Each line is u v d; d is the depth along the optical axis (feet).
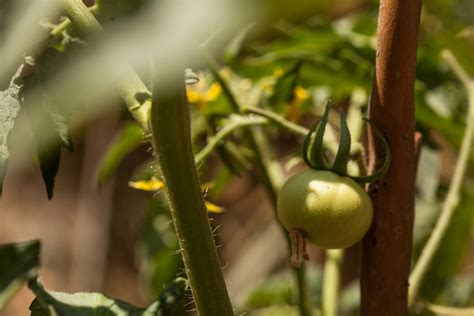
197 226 1.41
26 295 5.63
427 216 3.00
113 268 5.94
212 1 0.70
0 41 1.04
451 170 4.13
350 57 2.55
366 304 1.64
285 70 2.51
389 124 1.57
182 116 1.35
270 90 2.44
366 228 1.55
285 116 2.43
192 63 1.48
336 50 2.56
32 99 1.39
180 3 0.71
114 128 5.81
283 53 2.48
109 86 0.86
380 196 1.60
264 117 1.92
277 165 2.32
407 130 1.57
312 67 2.54
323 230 1.51
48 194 1.46
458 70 2.27
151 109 1.35
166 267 2.85
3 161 1.34
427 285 2.94
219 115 2.21
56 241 5.95
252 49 2.51
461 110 2.61
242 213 5.51
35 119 1.38
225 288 1.44
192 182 1.39
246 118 1.98
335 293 2.27
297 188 1.52
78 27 1.39
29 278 1.62
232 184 5.52
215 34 1.04
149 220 2.82
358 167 1.63
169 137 1.36
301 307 2.16
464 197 2.81
